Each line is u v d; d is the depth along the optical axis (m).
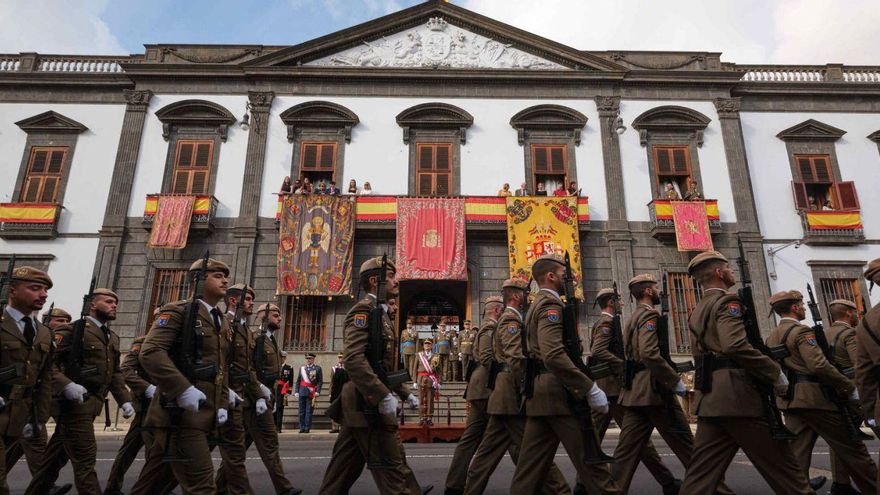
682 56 21.23
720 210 19.36
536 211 18.55
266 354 7.38
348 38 20.52
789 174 20.03
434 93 20.36
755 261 18.78
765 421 4.23
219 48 20.69
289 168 19.39
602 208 19.31
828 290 18.88
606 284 18.45
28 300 5.03
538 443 4.55
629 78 20.45
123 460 6.36
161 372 4.21
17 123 19.44
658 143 20.06
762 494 6.25
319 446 11.75
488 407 5.62
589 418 4.38
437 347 17.25
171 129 19.59
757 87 20.66
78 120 19.70
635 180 19.62
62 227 18.59
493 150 19.88
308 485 7.15
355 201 18.58
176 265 18.23
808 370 5.61
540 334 4.44
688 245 18.28
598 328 6.64
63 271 18.19
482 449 5.77
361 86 20.30
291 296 18.09
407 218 18.42
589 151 19.88
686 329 18.19
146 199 18.55
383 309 4.82
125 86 20.08
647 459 6.17
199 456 4.26
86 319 6.25
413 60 20.62
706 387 4.42
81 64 20.75
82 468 5.78
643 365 5.89
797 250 19.12
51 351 5.23
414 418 15.64
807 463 5.88
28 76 19.88
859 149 20.38
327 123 19.78
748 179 19.72
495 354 5.72
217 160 19.31
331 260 18.00
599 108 20.20
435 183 19.53
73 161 19.27
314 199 18.41
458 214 18.55
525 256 18.14
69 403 5.80
